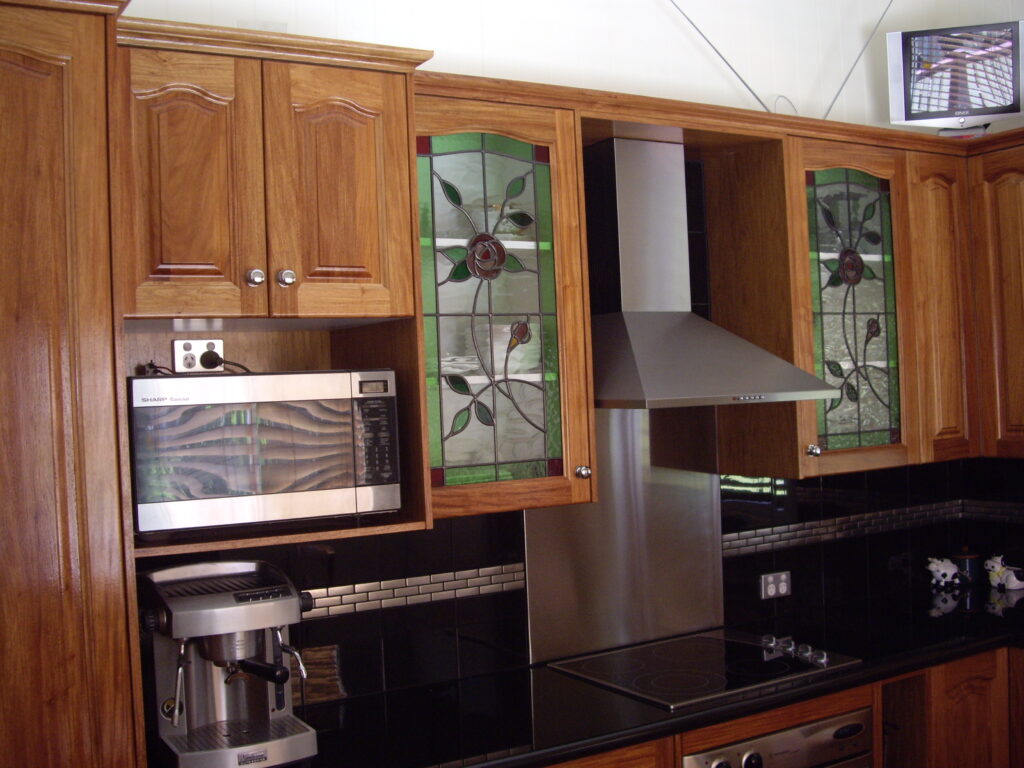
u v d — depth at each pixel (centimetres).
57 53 167
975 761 283
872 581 345
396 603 249
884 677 261
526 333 235
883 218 305
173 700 197
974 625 298
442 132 224
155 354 219
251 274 189
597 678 256
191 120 187
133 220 181
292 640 236
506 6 276
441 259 224
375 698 244
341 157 201
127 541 171
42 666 164
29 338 164
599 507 283
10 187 163
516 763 204
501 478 230
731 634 298
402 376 213
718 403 239
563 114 241
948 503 369
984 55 320
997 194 318
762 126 275
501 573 265
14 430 162
